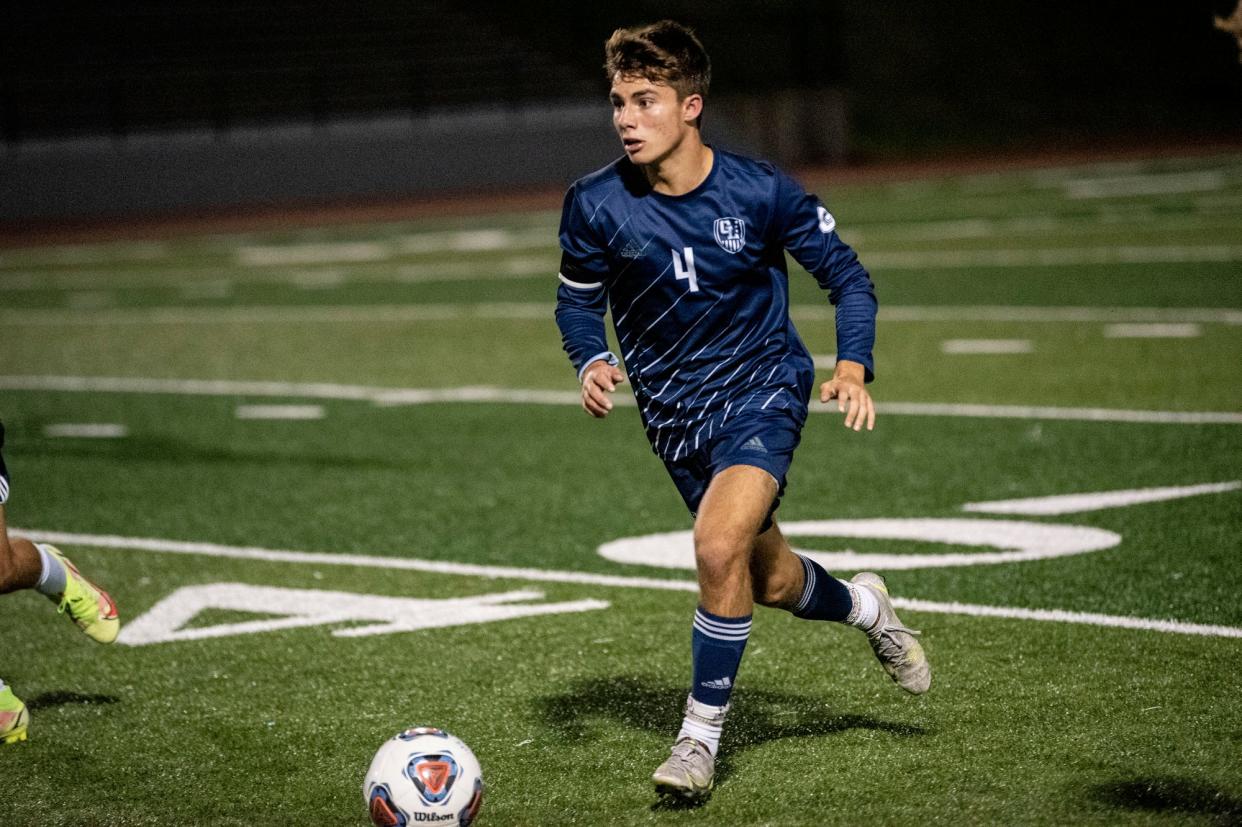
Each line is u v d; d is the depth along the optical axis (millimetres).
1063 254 53156
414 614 18172
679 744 12094
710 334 12742
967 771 12766
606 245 12773
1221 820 11578
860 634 16719
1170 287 43844
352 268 60719
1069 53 123688
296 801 12883
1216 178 80000
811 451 26203
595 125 98188
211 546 21828
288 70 98750
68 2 98375
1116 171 89438
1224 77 122938
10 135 86062
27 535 22859
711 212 12453
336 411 31984
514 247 65750
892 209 74375
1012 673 15156
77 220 85625
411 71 101250
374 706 15125
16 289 58281
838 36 103438
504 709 14891
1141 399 29016
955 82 118938
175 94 95125
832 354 36719
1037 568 18844
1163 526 20375
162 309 50781
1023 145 111562
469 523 22484
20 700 15023
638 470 25484
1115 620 16672
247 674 16266
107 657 17062
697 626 11992
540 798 12680
